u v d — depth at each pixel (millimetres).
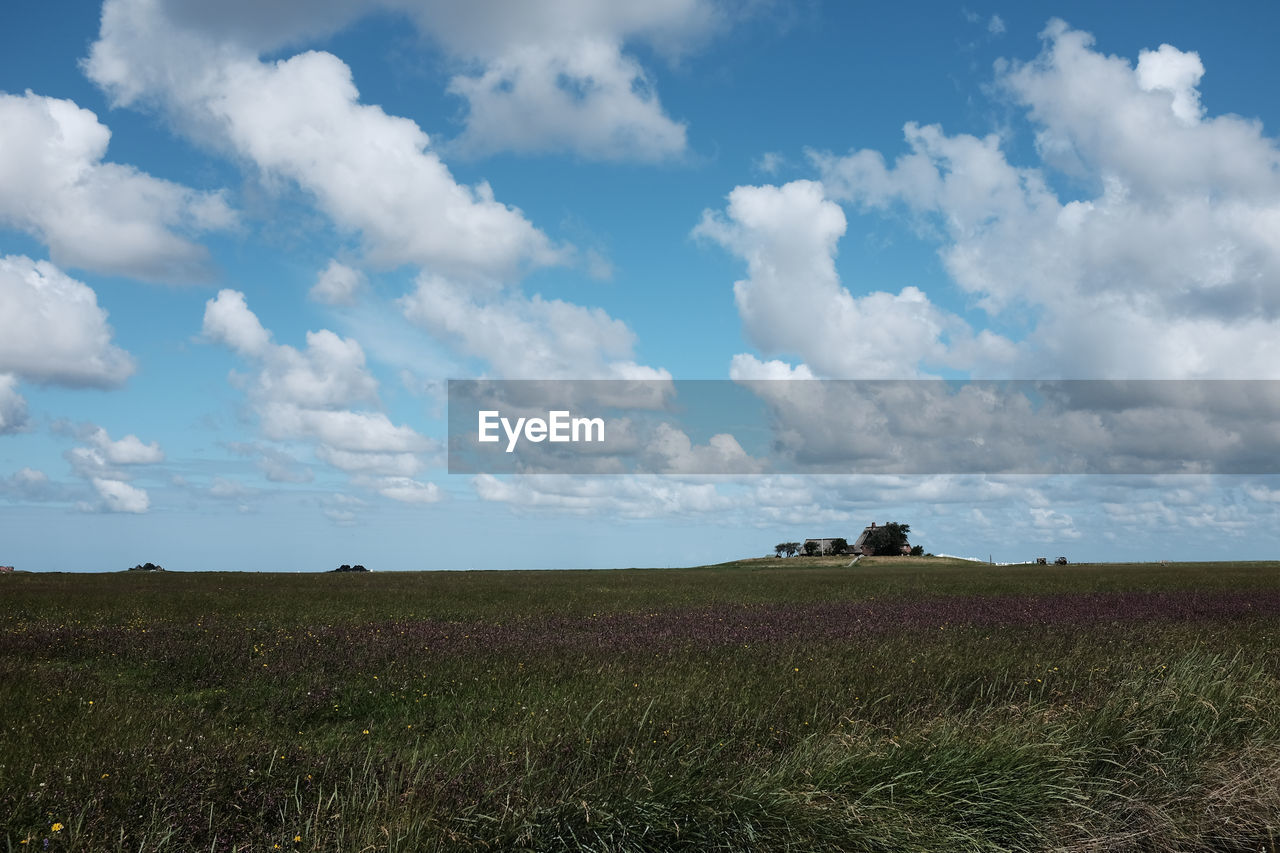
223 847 5004
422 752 7266
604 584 39344
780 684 9656
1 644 14219
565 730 7469
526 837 5098
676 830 5250
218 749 6750
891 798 5895
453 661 12312
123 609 22469
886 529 100688
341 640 15141
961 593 31094
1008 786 6203
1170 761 6875
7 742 7109
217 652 13172
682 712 8023
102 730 7711
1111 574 45938
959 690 9430
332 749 7379
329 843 4961
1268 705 7953
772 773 6066
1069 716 7660
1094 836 5949
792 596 30031
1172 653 11500
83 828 5082
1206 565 62750
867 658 11609
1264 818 6117
